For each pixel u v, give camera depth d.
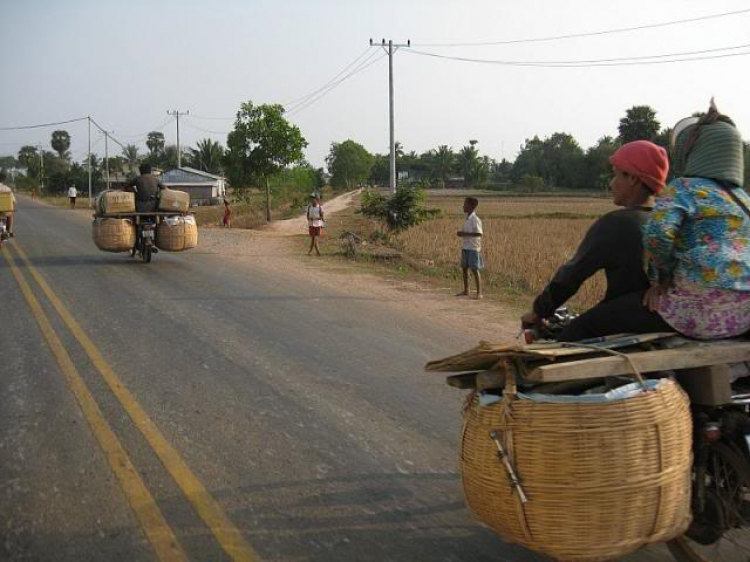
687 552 3.69
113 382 7.00
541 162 125.69
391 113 32.66
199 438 5.61
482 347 3.19
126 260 17.61
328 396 6.71
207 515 4.38
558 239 26.69
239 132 33.62
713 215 3.31
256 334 9.29
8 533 4.15
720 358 3.37
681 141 3.57
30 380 7.05
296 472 5.02
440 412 6.32
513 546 4.08
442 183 130.88
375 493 4.72
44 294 12.10
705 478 3.59
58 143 153.25
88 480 4.84
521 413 3.09
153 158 105.00
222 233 28.53
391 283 14.77
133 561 3.87
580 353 3.27
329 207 60.88
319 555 3.95
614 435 3.01
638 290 3.66
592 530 3.02
